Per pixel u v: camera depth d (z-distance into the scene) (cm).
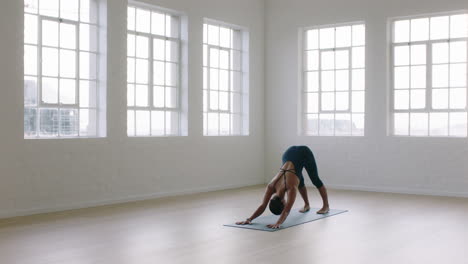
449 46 956
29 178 717
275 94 1133
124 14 838
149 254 496
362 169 1029
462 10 934
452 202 859
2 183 688
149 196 884
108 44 814
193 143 971
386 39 1002
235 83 1098
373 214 734
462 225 651
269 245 534
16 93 700
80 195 779
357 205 823
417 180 973
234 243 543
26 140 712
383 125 1008
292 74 1110
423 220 686
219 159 1029
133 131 877
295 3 1105
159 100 923
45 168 735
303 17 1095
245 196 927
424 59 980
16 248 518
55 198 748
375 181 1015
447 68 958
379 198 906
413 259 478
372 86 1018
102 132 816
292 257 484
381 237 576
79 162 777
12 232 598
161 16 930
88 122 809
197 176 980
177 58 959
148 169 883
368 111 1023
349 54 1055
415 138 974
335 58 1073
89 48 809
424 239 566
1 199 689
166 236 579
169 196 919
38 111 743
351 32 1054
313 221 677
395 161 995
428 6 959
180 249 516
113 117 823
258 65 1130
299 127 1109
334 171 1062
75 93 789
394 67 1011
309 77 1108
